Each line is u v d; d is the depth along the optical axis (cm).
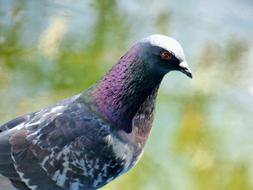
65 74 1563
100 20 1773
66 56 1627
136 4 1856
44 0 1806
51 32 1700
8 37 1661
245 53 1736
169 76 1628
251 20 1847
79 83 1545
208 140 1474
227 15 1853
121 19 1786
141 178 1367
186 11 1853
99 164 973
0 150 959
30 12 1755
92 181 988
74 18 1759
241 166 1434
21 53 1614
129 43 1703
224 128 1509
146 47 939
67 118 964
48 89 1510
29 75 1547
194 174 1401
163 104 1537
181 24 1797
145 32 1752
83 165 966
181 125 1498
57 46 1658
